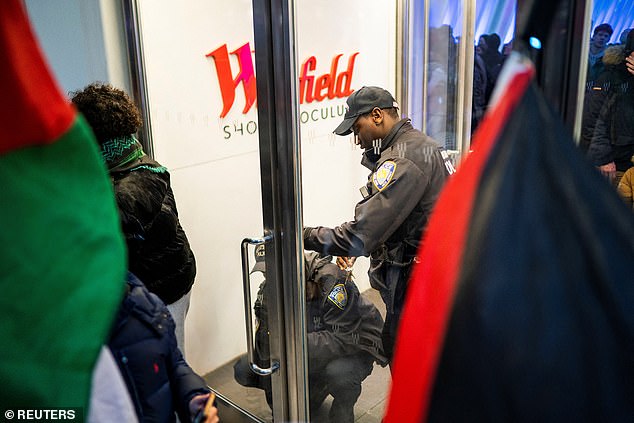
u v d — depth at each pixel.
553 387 0.41
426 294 0.48
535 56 0.53
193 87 2.10
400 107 1.62
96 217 0.63
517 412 0.42
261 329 1.99
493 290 0.43
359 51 1.61
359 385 1.85
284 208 1.76
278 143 1.71
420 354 0.47
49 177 0.61
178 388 1.22
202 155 2.11
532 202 0.46
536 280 0.43
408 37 1.56
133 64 2.26
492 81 1.45
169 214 1.88
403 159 1.62
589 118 1.21
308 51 1.61
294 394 1.92
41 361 0.59
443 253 0.47
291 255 1.79
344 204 1.71
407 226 1.64
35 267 0.59
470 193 0.48
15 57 0.57
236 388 2.22
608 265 0.44
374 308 1.76
